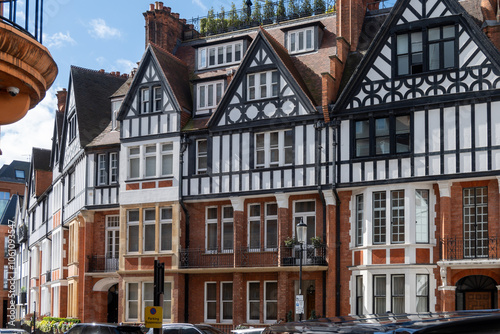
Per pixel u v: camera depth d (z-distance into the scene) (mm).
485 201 23078
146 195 29156
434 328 3539
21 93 7445
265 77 27109
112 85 36156
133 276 29078
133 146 29828
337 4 28078
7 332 21422
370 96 24734
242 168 27156
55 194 38656
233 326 26938
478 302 23312
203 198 27844
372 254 24156
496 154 22609
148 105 29672
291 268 25594
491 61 22906
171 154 28938
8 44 6598
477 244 23016
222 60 30406
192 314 28219
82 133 32844
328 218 25344
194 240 28406
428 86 23781
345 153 25078
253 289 27344
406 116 24266
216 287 27984
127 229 29656
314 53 28359
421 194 23938
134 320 29109
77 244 32750
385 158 24266
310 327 4207
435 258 23562
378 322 4078
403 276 23656
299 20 30828
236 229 27094
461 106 23281
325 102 25203
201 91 29281
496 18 25328
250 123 27078
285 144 26609
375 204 24438
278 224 26297
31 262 46906
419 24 24047
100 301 31141
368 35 27859
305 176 25812
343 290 25000
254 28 32156
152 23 33281
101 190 31094
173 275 28172
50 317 35000
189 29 34344
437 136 23531
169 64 30266
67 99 36000
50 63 7309
